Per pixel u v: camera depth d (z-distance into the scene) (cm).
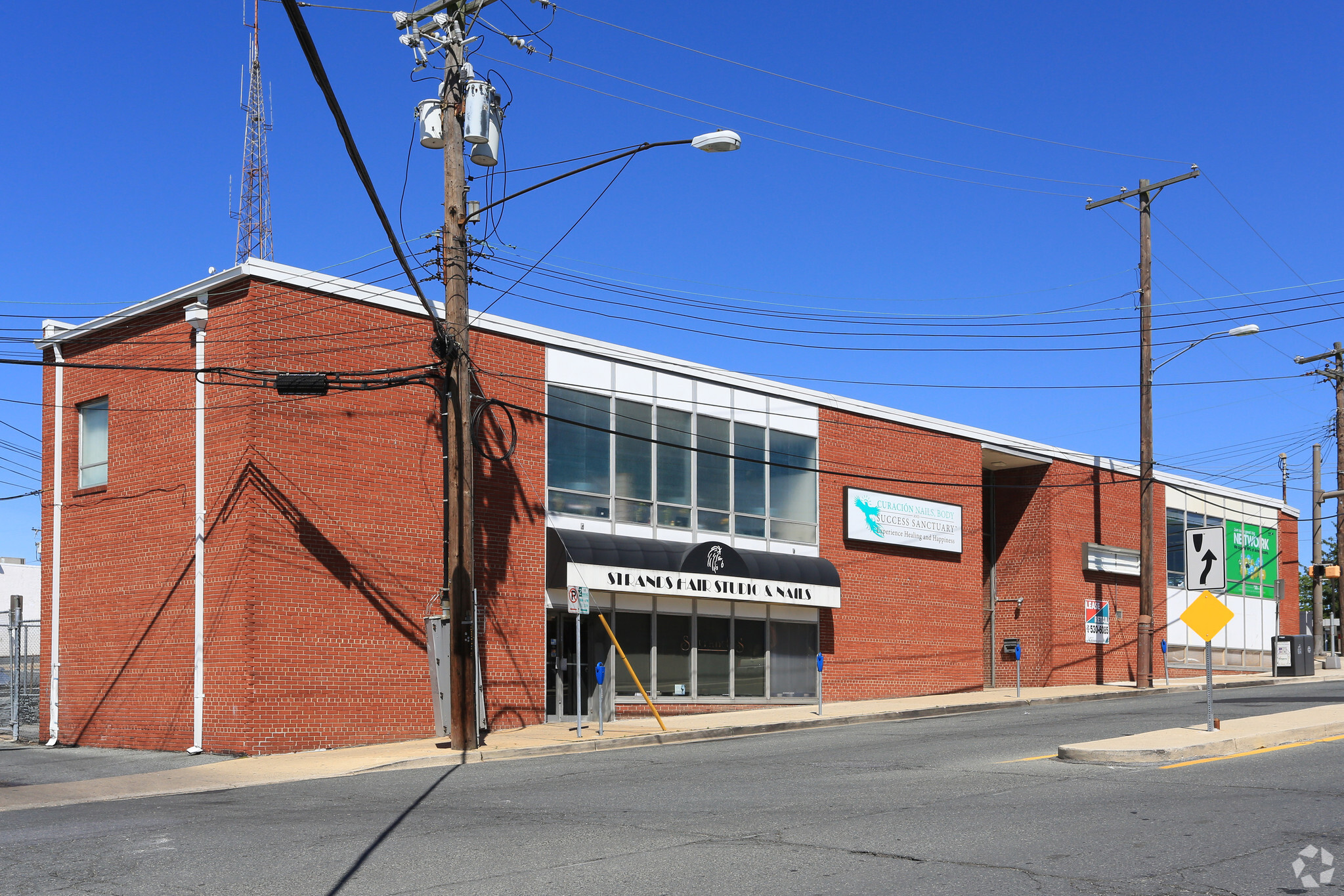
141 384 2116
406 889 833
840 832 1023
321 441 1980
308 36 929
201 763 1791
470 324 2205
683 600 2545
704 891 808
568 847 975
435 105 1944
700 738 2111
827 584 2748
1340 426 4247
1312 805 1119
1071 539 3600
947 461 3250
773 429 2792
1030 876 833
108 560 2139
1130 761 1464
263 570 1884
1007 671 3556
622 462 2470
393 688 2028
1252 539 4547
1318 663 4347
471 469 1930
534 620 2255
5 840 1091
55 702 2198
